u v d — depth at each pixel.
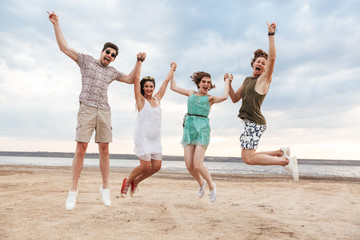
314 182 11.19
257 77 4.61
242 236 2.90
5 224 3.26
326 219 3.87
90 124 3.96
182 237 2.83
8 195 5.61
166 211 4.34
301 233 3.05
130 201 5.26
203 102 4.45
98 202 5.00
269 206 4.98
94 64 4.08
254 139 4.41
